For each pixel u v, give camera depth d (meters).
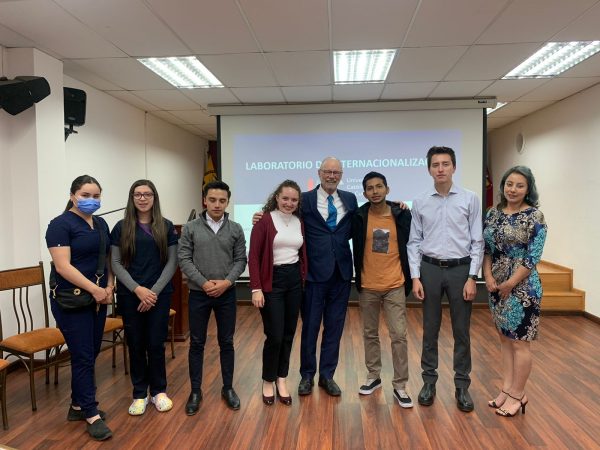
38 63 3.35
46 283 3.34
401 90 4.64
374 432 2.25
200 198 7.96
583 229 4.73
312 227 2.57
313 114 5.20
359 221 2.59
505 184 2.34
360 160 5.18
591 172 4.55
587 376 3.00
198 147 7.87
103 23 2.91
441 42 3.30
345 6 2.70
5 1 2.58
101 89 4.53
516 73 4.11
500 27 3.02
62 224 2.20
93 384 2.29
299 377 3.02
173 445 2.14
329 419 2.38
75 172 4.15
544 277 4.99
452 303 2.46
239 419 2.40
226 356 2.58
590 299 4.61
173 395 2.73
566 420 2.37
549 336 3.98
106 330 2.92
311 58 3.63
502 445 2.12
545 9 2.76
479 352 3.48
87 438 2.21
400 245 2.54
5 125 3.26
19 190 3.30
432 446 2.12
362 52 3.55
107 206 4.72
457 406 2.52
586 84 4.43
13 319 3.23
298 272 2.53
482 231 2.45
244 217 5.33
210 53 3.49
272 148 5.27
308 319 2.64
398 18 2.87
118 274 2.35
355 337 3.92
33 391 2.52
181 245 2.48
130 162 5.26
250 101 5.08
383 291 2.56
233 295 2.56
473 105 4.94
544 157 5.57
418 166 5.12
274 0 2.61
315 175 5.23
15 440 2.20
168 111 5.62
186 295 3.96
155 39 3.19
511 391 2.43
